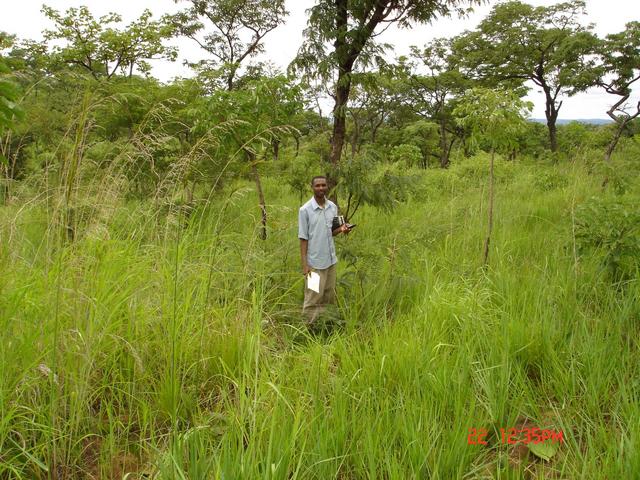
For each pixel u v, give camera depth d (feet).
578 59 74.69
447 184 45.91
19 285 11.26
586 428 10.54
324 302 17.67
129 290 12.76
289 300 18.33
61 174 10.98
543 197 36.78
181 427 10.84
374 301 17.51
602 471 8.98
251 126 21.68
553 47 85.35
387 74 27.84
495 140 20.43
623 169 36.06
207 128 21.88
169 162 25.40
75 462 9.78
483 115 20.51
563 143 88.94
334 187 24.14
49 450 9.39
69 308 10.71
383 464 9.21
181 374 12.18
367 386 11.62
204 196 26.48
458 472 8.68
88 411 10.70
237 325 13.41
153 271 13.44
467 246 23.15
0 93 8.72
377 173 24.32
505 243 22.59
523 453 10.14
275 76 22.81
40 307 10.84
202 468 8.60
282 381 11.49
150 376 11.53
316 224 17.10
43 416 9.63
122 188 13.82
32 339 10.24
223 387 12.06
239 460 8.61
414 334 13.89
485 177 46.52
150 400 11.46
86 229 11.62
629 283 16.57
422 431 9.77
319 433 9.38
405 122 112.78
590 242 18.63
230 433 9.52
